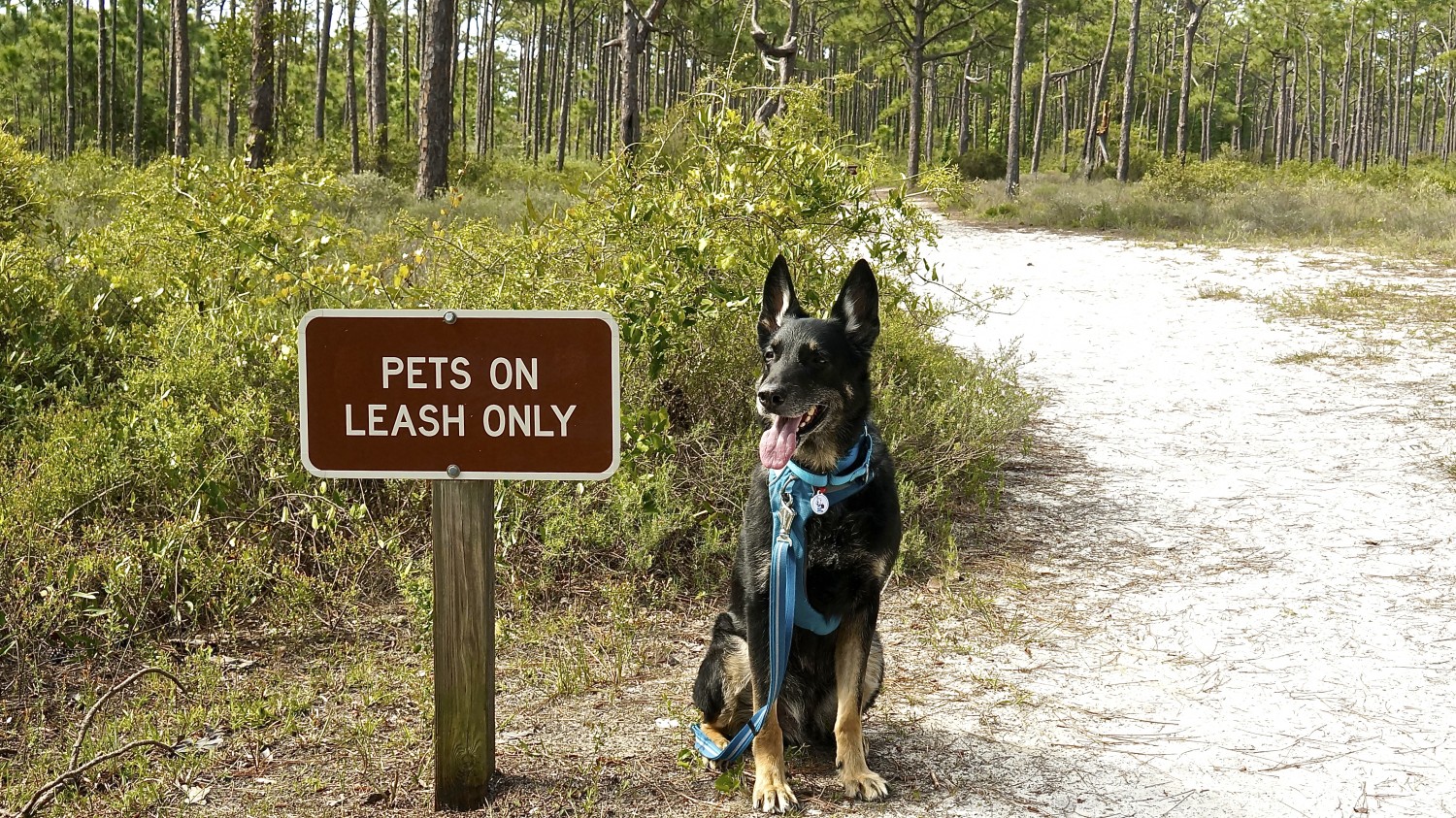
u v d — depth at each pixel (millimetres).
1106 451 8234
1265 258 18781
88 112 52438
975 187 8086
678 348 6262
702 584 5492
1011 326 13320
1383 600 5414
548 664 4570
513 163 38000
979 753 3883
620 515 5484
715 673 3713
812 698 3812
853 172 7188
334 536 5156
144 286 7242
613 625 5008
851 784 3537
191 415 5496
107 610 4477
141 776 3562
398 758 3748
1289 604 5375
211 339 5941
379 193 20000
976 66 71375
